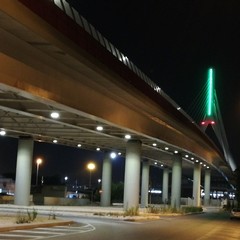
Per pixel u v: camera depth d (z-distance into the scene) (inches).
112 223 1401.3
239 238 1062.4
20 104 1408.7
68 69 1238.9
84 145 2842.0
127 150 2048.5
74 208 2340.1
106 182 3302.2
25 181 2447.1
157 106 1925.4
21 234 902.4
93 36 1262.3
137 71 1657.2
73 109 1311.5
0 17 880.3
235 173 4534.9
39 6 964.6
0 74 960.9
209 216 2440.9
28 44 1038.4
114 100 1576.0
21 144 2466.8
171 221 1706.4
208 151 3567.9
